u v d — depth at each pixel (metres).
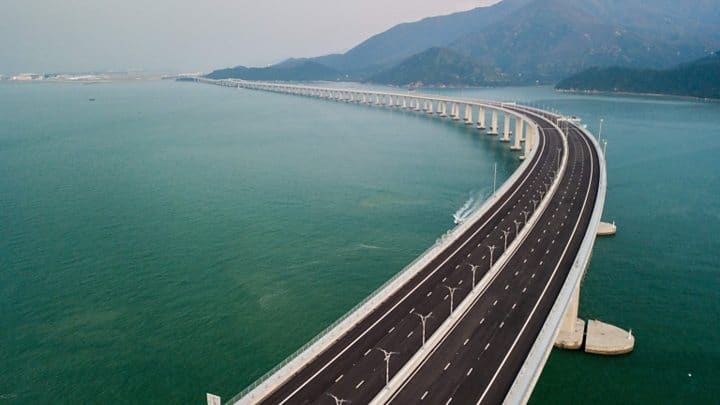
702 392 72.25
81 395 71.19
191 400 70.31
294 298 95.31
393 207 146.88
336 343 69.44
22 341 82.38
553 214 124.06
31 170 194.25
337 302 93.75
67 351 79.88
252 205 148.88
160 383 73.38
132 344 81.69
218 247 117.69
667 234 127.88
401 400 57.88
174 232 127.19
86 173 189.38
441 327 71.75
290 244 119.38
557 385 73.31
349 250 115.94
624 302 95.06
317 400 57.78
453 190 164.75
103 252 115.12
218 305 92.81
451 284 86.75
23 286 99.56
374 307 79.38
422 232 127.00
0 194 160.62
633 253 116.81
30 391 71.75
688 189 165.25
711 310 92.25
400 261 110.38
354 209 144.88
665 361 78.44
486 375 62.09
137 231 127.94
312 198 155.75
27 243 120.25
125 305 92.81
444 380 61.34
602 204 124.44
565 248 101.25
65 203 151.12
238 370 75.94
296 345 81.50
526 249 101.88
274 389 59.88
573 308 82.69
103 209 145.38
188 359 78.25
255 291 97.56
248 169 196.50
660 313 91.38
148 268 106.94
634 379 74.62
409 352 66.75
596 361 78.38
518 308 77.88
